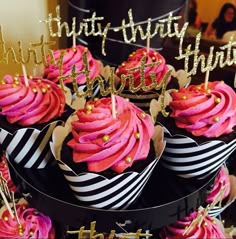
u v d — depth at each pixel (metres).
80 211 0.26
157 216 0.27
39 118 0.29
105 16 0.44
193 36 0.50
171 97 0.31
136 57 0.37
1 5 0.41
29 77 0.32
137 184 0.26
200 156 0.29
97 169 0.25
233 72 0.42
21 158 0.30
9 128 0.29
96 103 0.27
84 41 0.47
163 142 0.28
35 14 0.44
